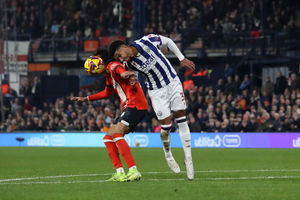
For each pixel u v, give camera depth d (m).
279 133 38.03
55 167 21.06
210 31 53.41
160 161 24.73
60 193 11.55
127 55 13.82
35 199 10.72
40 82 53.81
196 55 52.19
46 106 52.22
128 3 58.97
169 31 54.88
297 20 53.69
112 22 58.88
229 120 41.72
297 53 49.25
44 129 49.34
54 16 62.34
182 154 30.86
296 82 43.72
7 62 52.84
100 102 49.81
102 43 55.53
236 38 50.91
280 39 49.75
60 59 57.41
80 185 13.06
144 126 44.03
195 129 41.88
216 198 10.58
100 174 17.23
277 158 26.56
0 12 56.09
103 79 52.91
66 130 47.69
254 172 17.48
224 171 18.05
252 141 38.84
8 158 28.14
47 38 60.69
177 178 15.15
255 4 52.38
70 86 53.91
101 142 43.41
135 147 40.78
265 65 51.06
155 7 57.38
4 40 54.41
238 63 50.31
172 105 14.52
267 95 44.31
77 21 59.91
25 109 53.06
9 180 15.18
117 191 11.75
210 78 50.22
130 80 13.41
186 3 56.22
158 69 14.27
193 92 46.09
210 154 30.73
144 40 14.11
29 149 38.97
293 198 10.58
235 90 46.19
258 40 49.75
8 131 49.09
